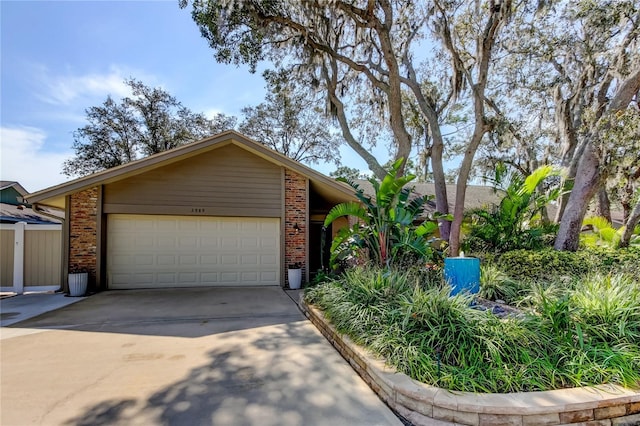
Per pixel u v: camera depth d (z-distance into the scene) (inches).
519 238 377.1
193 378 133.6
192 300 284.4
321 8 372.5
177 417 105.6
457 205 437.4
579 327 128.5
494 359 117.4
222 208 350.6
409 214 272.2
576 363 115.8
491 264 311.1
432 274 251.6
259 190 359.6
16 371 140.1
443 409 100.4
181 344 174.6
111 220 335.9
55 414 107.0
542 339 128.2
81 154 681.0
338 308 182.4
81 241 322.3
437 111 555.8
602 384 109.0
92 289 322.3
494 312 185.5
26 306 263.3
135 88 706.2
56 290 356.8
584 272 290.4
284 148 836.6
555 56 461.1
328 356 158.1
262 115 796.6
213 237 355.6
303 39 424.5
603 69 427.8
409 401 106.0
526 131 553.0
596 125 332.8
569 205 353.4
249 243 362.6
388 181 266.5
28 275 356.2
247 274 360.5
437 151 491.8
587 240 412.8
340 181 342.6
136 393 121.0
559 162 513.3
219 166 352.2
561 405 97.2
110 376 135.3
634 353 119.4
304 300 247.1
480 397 101.1
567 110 472.7
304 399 117.3
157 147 737.0
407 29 490.9
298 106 588.1
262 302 278.4
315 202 493.0
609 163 315.9
